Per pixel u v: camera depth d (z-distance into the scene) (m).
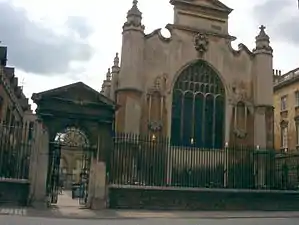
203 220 18.80
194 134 32.62
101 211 20.77
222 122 33.66
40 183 21.25
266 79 34.59
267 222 18.48
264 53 34.97
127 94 30.70
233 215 21.83
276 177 28.53
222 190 24.80
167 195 23.45
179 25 33.56
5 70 37.97
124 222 16.70
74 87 22.39
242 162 28.58
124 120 30.27
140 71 31.56
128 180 23.28
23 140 22.16
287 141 44.88
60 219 16.98
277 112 47.41
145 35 32.53
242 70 34.88
